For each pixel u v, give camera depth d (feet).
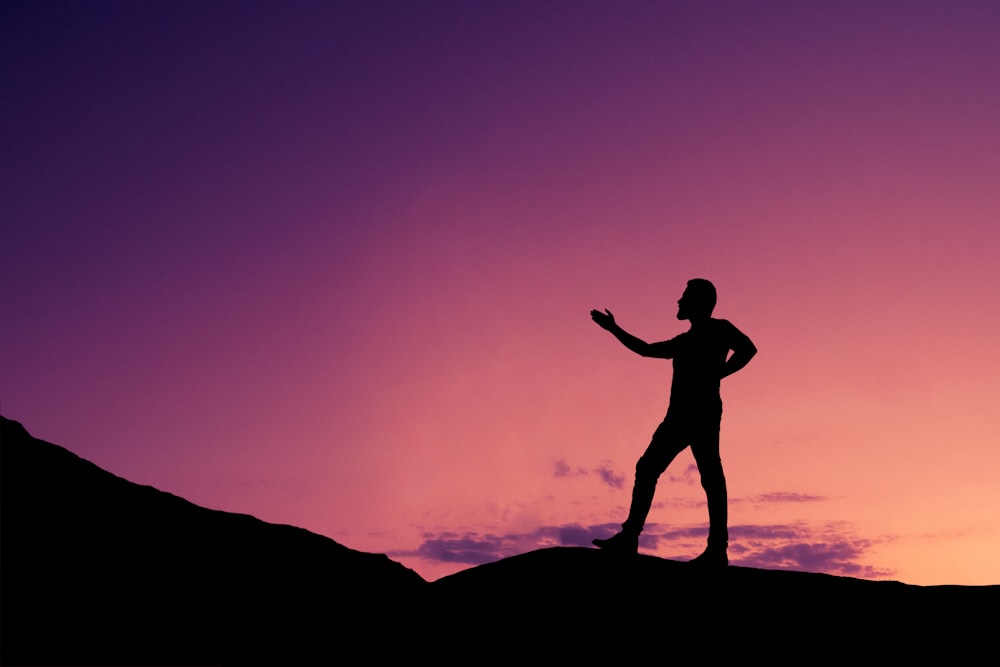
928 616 27.58
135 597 24.97
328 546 31.12
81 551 25.73
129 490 29.76
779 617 27.25
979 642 26.07
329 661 25.04
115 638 23.48
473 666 25.57
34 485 27.50
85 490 28.37
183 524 28.89
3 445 28.55
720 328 30.12
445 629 27.40
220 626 25.07
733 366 29.60
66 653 22.65
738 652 25.73
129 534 27.27
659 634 26.53
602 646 26.11
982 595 29.14
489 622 27.61
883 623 27.12
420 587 30.60
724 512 29.32
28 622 23.08
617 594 28.35
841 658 25.39
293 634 25.63
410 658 25.88
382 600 28.53
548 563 30.58
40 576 24.41
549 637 26.66
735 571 29.86
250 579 27.35
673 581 28.91
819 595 28.60
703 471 29.50
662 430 29.86
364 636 26.43
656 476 29.91
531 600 28.45
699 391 29.55
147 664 22.98
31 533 25.63
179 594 25.64
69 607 23.89
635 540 29.89
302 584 27.99
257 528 30.48
